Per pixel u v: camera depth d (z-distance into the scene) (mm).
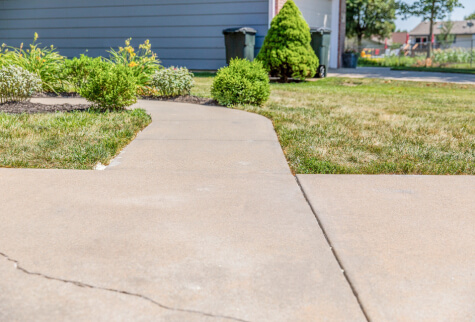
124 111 7629
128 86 7566
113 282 2395
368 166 4742
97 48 19875
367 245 2869
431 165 4812
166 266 2570
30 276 2439
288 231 3074
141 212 3375
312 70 15305
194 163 4801
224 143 5688
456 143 5902
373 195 3834
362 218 3318
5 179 4117
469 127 7043
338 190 3959
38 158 4840
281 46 14844
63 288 2330
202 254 2721
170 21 18766
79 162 4734
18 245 2799
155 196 3732
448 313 2160
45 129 6008
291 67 14773
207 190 3908
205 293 2307
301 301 2248
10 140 5387
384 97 11266
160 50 19141
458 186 4109
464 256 2730
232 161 4887
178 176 4312
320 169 4633
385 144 5746
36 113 7340
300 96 11031
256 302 2234
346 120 7402
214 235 2992
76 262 2598
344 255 2729
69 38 20109
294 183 4148
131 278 2438
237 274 2496
